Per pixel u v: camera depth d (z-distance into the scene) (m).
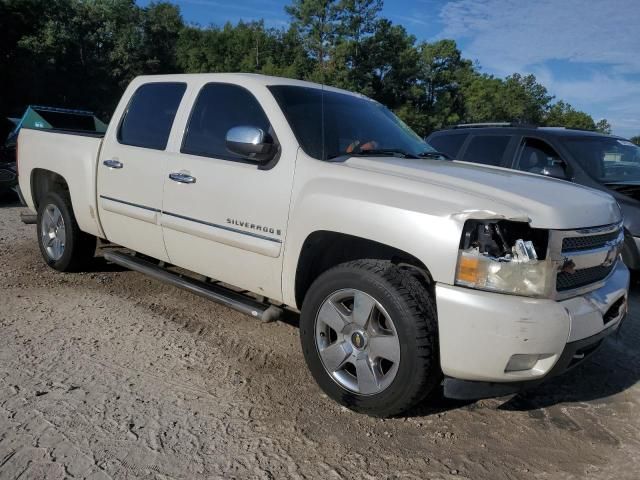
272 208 3.65
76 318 4.60
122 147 4.82
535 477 2.84
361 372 3.24
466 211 2.92
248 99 4.06
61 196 5.58
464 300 2.88
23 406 3.22
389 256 3.51
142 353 4.01
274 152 3.76
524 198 3.07
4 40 40.34
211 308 4.98
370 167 3.49
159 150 4.49
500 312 2.83
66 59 45.03
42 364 3.75
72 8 46.03
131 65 49.56
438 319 2.97
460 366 2.96
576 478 2.84
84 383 3.53
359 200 3.23
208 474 2.74
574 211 3.14
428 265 2.98
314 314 3.44
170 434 3.04
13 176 10.55
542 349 2.88
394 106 60.88
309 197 3.45
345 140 3.99
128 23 50.28
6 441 2.89
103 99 49.00
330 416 3.31
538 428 3.30
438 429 3.24
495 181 3.37
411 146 4.42
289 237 3.56
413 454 2.98
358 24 56.28
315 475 2.77
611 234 3.47
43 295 5.12
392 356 3.10
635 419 3.44
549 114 75.00
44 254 5.88
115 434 3.01
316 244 3.54
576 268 3.11
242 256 3.89
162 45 53.94
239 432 3.10
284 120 3.80
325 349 3.41
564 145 6.88
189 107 4.39
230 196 3.88
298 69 55.72
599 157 6.87
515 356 2.89
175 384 3.59
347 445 3.04
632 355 4.45
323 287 3.38
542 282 2.91
